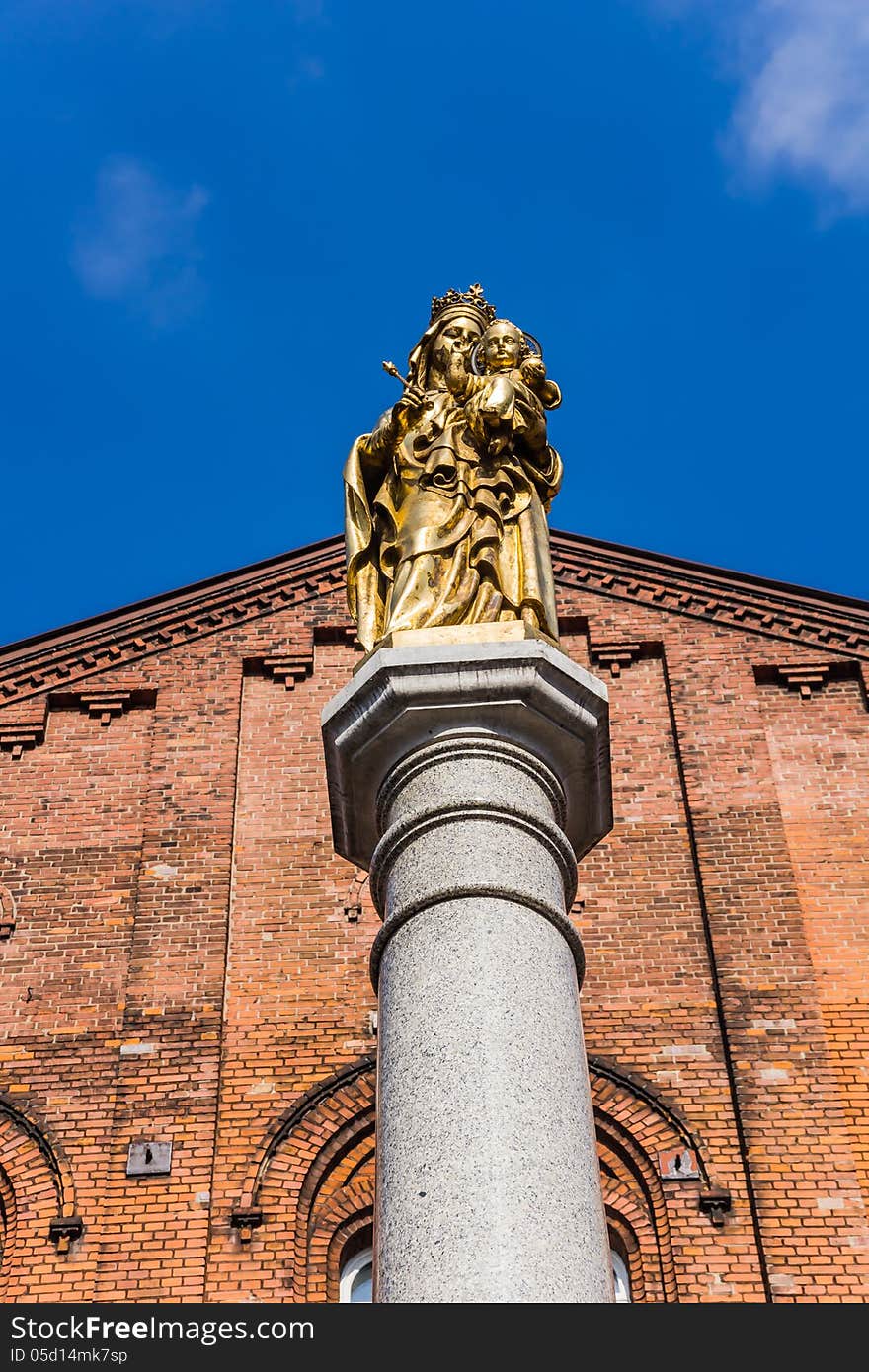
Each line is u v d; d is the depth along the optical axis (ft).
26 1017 49.11
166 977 49.62
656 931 50.39
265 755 55.47
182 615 59.26
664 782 54.24
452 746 28.73
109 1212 44.96
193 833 53.21
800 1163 45.03
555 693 29.30
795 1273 43.04
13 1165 46.19
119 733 56.54
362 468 35.88
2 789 54.90
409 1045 25.16
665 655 57.67
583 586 59.77
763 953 49.47
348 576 34.45
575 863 28.68
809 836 52.60
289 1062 47.93
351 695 29.73
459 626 30.58
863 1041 47.65
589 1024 48.32
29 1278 43.88
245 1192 45.21
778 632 58.08
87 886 52.16
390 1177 24.07
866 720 55.83
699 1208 44.50
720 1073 47.19
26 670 57.93
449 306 37.63
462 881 26.71
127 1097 47.14
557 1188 23.47
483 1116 23.91
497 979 25.54
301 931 50.80
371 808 30.32
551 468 35.76
